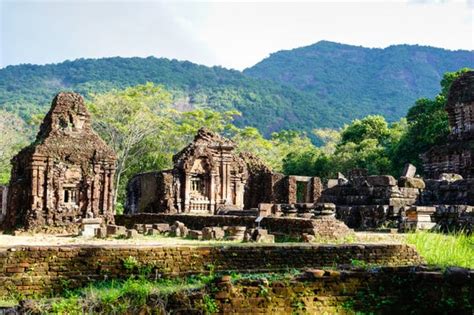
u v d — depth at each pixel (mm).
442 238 22625
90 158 38438
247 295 13523
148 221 36750
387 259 18453
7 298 14453
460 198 33156
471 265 19078
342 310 14109
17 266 14914
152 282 15414
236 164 47844
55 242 24172
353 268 15320
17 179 38031
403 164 62375
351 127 84688
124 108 69562
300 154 81312
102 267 15578
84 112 39094
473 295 14102
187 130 73938
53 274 15148
